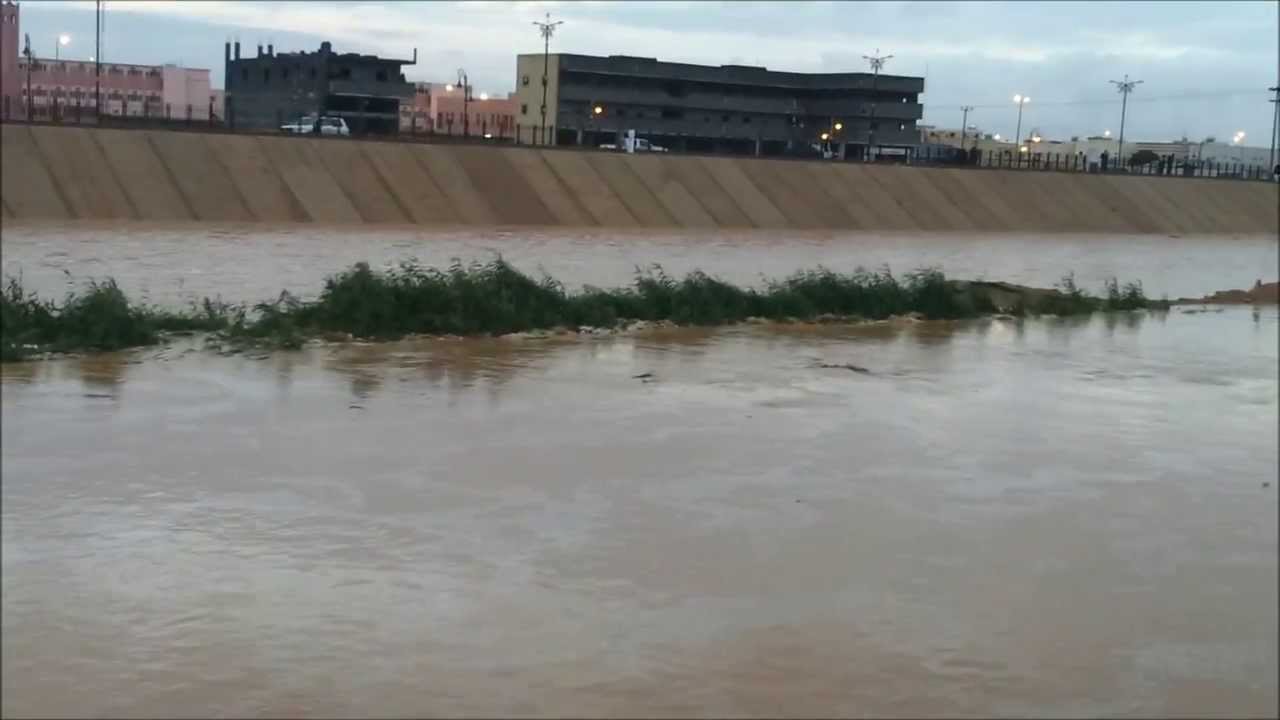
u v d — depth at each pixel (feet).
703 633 28.12
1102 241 205.77
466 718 23.79
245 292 94.32
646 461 42.55
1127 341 78.69
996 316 90.79
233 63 333.62
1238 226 243.19
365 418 47.83
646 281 85.87
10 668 25.22
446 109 374.63
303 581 30.45
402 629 27.86
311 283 101.19
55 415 46.37
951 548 34.53
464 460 41.81
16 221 144.46
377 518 35.32
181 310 79.56
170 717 23.40
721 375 60.59
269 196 164.25
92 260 112.27
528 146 192.54
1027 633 28.91
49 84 304.09
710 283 84.74
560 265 123.34
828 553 33.68
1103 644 28.37
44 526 33.68
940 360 68.33
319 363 59.93
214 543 32.89
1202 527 37.27
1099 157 371.56
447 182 177.47
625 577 31.37
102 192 155.12
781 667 26.53
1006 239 198.39
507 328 72.38
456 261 90.74
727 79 338.75
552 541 33.86
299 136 175.52
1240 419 53.21
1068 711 25.07
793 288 88.63
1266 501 40.27
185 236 137.18
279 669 25.66
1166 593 31.73
